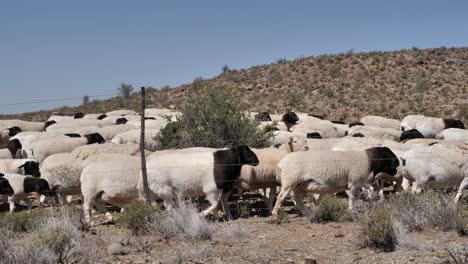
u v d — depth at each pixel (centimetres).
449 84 4953
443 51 6072
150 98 5800
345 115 4331
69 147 2069
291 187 1316
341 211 1248
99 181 1295
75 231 1067
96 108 5747
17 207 1689
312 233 1110
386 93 4859
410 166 1431
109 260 948
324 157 1316
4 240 973
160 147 2109
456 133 2448
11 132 2772
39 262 887
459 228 1046
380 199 1375
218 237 1089
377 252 942
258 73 5909
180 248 1011
